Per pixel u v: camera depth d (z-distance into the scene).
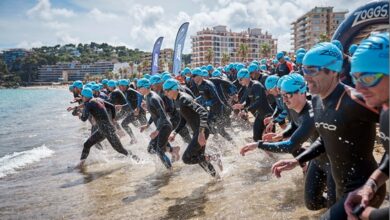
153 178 7.45
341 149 2.93
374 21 8.05
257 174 6.89
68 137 15.23
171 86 6.56
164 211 5.44
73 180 7.87
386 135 2.35
